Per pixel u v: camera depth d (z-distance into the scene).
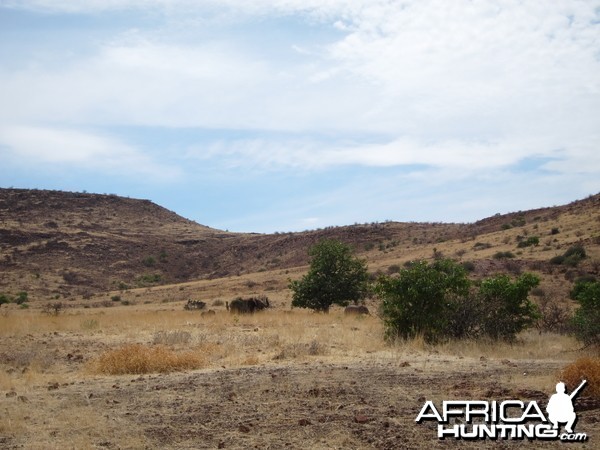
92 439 8.25
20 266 112.38
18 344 19.30
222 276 120.19
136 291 93.44
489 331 18.70
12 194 145.50
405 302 18.66
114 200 158.75
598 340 16.73
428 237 93.44
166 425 8.78
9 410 9.70
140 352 14.23
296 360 14.59
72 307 74.69
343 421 8.69
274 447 7.73
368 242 103.06
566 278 46.50
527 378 11.48
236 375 12.23
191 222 165.38
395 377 11.66
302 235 122.69
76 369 14.73
